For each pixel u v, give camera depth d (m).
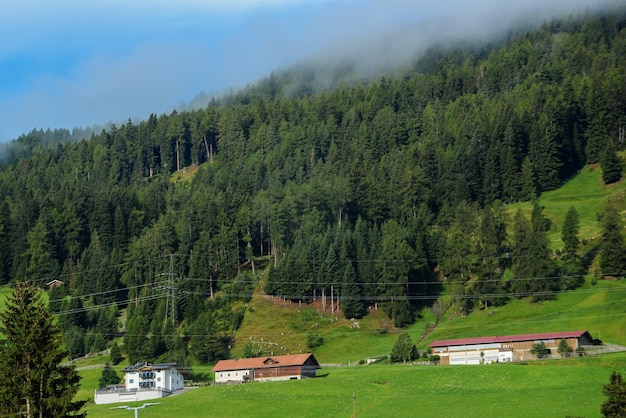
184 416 164.38
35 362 106.00
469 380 172.12
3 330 108.75
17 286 111.19
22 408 105.56
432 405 155.62
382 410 155.50
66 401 104.62
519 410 145.25
